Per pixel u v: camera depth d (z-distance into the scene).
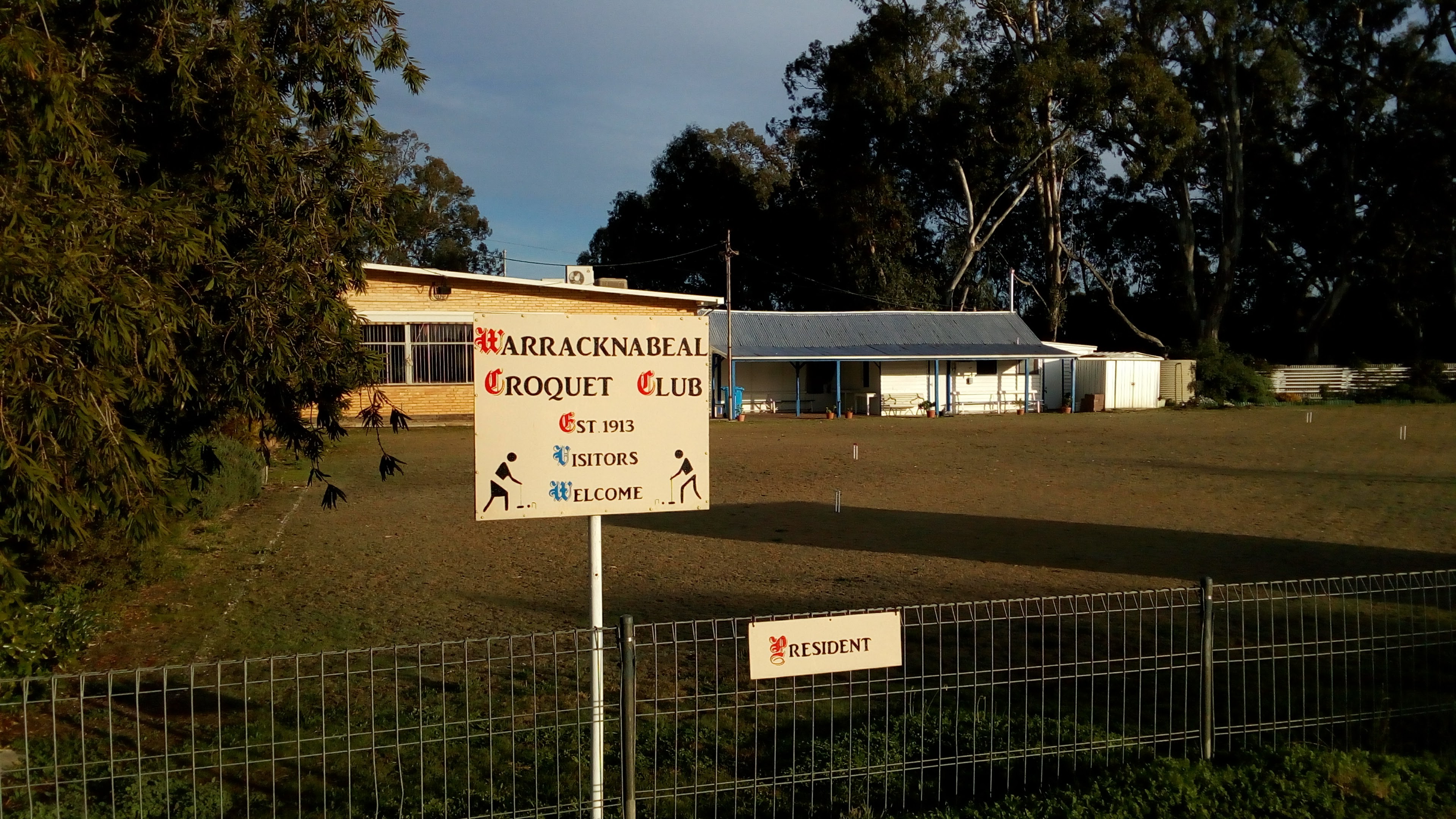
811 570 11.73
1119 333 67.19
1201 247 63.97
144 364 5.64
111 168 6.20
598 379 5.03
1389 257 54.66
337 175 7.34
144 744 6.38
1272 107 56.38
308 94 7.29
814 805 5.46
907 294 60.81
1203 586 5.88
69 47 6.05
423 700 7.02
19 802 5.50
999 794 5.63
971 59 50.75
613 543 13.55
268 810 5.53
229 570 11.73
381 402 8.34
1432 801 5.55
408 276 32.53
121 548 9.68
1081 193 64.25
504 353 4.93
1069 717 6.59
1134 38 51.06
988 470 22.52
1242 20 53.25
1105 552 12.82
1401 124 53.50
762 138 70.88
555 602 10.14
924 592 10.52
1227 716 6.43
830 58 52.56
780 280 67.25
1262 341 63.41
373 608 9.96
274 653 8.45
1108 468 22.92
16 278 4.69
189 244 5.89
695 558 12.46
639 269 69.62
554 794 5.60
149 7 6.65
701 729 6.52
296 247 6.80
